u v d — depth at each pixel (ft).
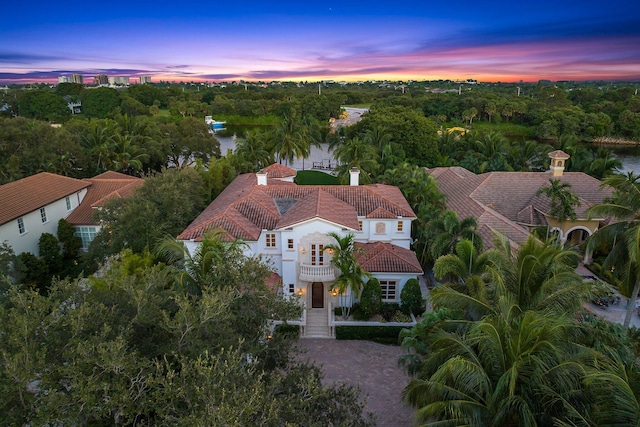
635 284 87.71
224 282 63.46
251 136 240.12
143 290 52.80
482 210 133.18
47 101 390.63
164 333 51.70
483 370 50.31
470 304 66.03
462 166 225.15
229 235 105.40
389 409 78.33
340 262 100.42
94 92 437.58
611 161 208.23
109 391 40.60
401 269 107.55
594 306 109.40
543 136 429.38
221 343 48.57
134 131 259.39
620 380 40.32
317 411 49.03
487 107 463.83
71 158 208.03
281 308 63.93
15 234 128.67
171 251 100.78
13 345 41.29
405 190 148.87
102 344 39.93
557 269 67.36
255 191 130.00
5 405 39.34
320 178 248.52
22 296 45.09
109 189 166.40
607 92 569.64
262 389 40.78
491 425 49.11
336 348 98.02
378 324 101.09
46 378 40.09
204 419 35.96
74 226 148.36
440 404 49.26
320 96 504.84
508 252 73.87
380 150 223.92
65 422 37.42
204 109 515.50
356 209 122.72
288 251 108.68
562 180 157.58
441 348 58.03
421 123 250.16
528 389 49.85
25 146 197.57
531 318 51.57
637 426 38.93
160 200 123.85
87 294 53.01
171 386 40.50
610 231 88.07
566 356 49.11
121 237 114.42
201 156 266.98
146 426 41.68
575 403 47.67
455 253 104.42
